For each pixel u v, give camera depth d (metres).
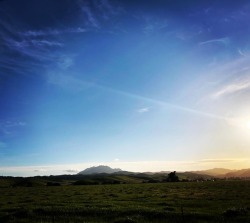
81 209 35.91
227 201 42.97
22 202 51.69
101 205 41.00
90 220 30.23
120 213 32.94
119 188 98.00
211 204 40.06
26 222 30.03
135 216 30.92
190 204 40.56
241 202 41.34
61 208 37.00
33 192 85.19
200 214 30.28
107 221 29.42
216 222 27.33
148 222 27.95
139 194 62.12
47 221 30.20
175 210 34.41
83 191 82.31
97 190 86.69
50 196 64.31
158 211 32.50
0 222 30.84
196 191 66.75
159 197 52.97
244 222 27.02
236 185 91.25
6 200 57.22
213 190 68.50
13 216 33.03
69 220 30.42
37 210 36.25
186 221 28.41
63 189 102.44
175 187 91.44
